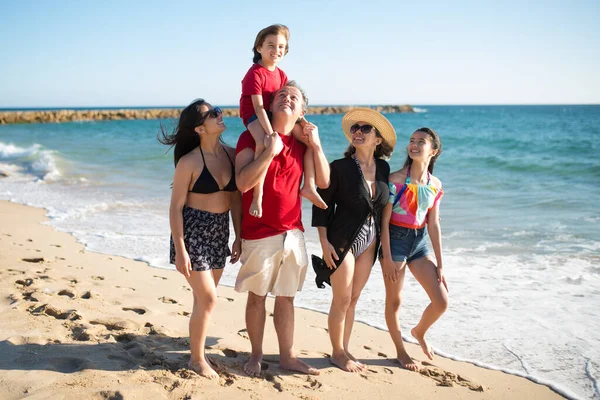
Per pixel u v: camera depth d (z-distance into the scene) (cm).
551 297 585
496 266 697
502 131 4091
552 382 409
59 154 2272
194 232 355
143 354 383
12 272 592
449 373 419
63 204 1151
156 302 534
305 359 424
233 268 696
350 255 395
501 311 550
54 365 353
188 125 354
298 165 374
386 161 423
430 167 438
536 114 10319
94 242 812
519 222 952
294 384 365
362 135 397
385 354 458
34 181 1543
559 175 1546
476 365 441
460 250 776
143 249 775
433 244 428
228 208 372
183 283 615
